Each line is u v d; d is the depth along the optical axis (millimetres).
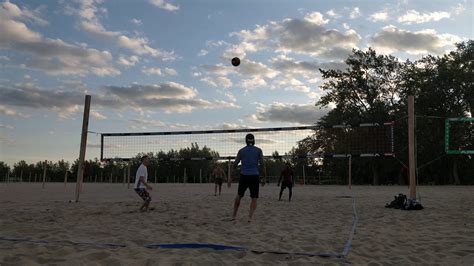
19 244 4234
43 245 4203
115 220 6582
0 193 16188
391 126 10383
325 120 42969
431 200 11688
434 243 4738
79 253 3865
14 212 7758
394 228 5895
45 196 13984
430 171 39844
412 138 9664
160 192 17266
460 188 23828
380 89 39562
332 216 7395
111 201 11219
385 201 11500
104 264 3521
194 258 3746
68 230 5410
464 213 7887
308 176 43500
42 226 5785
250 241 4711
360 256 4051
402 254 4164
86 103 11602
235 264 3631
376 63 38969
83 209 8523
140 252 3969
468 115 37094
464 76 35688
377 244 4633
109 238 4770
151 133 11781
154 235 5039
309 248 4363
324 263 3734
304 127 10789
